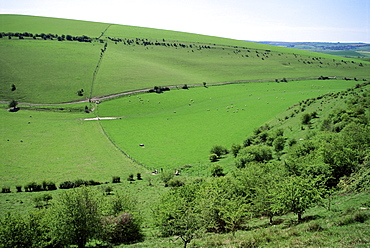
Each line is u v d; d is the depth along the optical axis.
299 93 158.25
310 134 67.31
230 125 114.56
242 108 136.88
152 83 173.25
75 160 82.50
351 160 37.41
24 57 185.62
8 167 75.56
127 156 86.44
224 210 28.30
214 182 39.31
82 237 29.45
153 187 60.97
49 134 105.69
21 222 28.16
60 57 194.88
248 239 22.78
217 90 170.88
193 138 102.38
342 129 59.31
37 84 155.38
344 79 194.88
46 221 30.72
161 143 98.25
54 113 129.25
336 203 28.09
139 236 33.62
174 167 76.31
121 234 32.59
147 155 87.00
